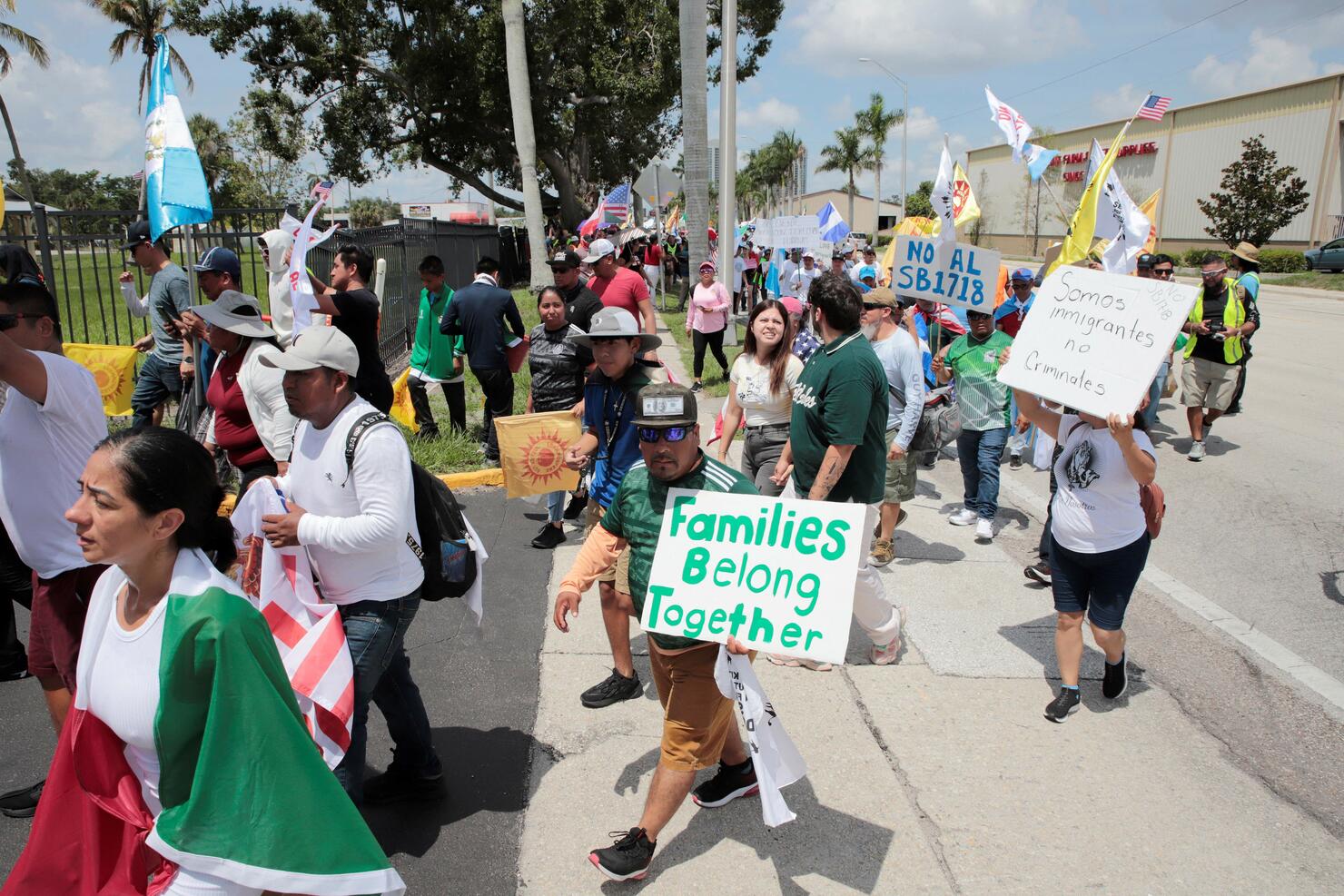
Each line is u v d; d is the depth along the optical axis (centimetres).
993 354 648
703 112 1644
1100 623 416
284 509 299
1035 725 420
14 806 350
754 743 289
